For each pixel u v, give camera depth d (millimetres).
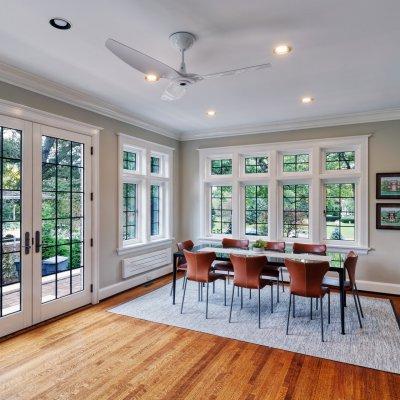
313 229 5207
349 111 4781
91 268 4266
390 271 4699
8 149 3258
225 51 2828
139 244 5176
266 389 2395
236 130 5773
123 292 4809
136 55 2225
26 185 3410
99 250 4383
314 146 5188
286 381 2500
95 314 3896
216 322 3662
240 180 5781
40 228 3572
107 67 3197
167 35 2549
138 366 2701
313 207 5215
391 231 4699
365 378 2543
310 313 3850
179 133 6273
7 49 2805
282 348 3041
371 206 4816
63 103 3859
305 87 3752
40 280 3584
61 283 3861
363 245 4848
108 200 4562
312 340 3203
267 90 3869
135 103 4406
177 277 5766
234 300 4461
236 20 2326
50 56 2947
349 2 2105
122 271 4816
